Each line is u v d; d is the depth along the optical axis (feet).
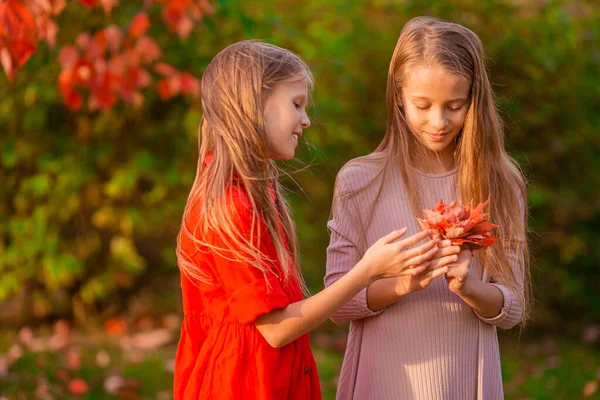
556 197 20.30
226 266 7.84
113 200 20.30
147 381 16.40
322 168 20.01
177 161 19.72
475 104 8.78
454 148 9.23
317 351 18.97
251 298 7.72
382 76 20.33
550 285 22.12
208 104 8.39
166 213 20.02
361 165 9.29
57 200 19.80
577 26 21.24
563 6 21.85
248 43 8.50
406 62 8.63
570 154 20.71
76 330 20.66
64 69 13.47
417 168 9.18
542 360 19.45
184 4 13.57
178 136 19.79
